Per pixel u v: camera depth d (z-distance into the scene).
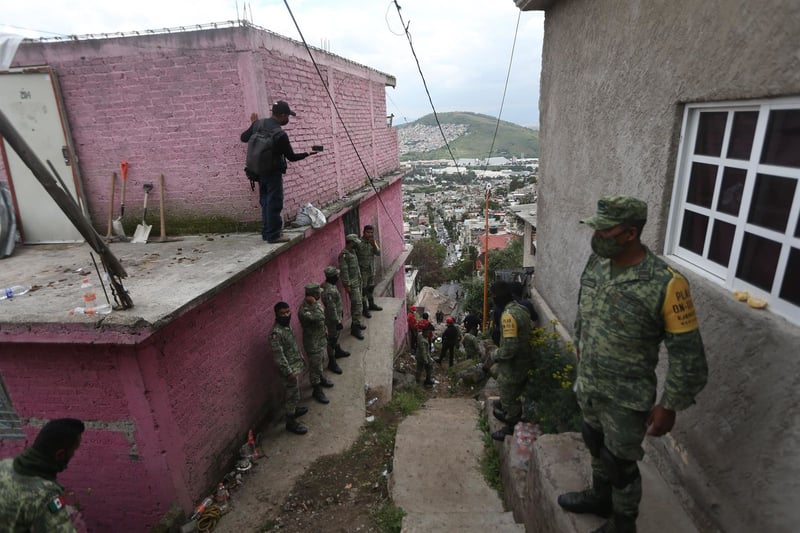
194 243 5.61
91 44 5.39
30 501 2.48
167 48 5.32
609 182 3.85
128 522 4.14
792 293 2.12
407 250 14.08
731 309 2.43
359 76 9.27
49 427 2.66
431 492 4.19
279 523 4.12
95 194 5.98
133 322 3.28
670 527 2.65
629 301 2.07
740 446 2.37
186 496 4.16
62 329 3.37
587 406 2.38
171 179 5.84
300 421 5.83
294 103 6.27
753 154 2.33
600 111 3.95
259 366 5.58
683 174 2.96
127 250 5.43
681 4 2.70
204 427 4.45
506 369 4.30
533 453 3.30
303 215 6.24
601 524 2.53
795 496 2.02
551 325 5.43
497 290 4.33
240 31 5.16
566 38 4.67
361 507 4.26
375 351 7.79
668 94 2.90
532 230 13.34
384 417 6.16
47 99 5.57
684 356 1.96
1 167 5.77
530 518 3.23
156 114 5.58
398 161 13.25
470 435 5.13
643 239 3.33
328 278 6.96
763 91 2.10
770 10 2.03
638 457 2.21
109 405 3.77
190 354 4.24
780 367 2.09
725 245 2.62
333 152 7.88
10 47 2.80
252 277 5.37
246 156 5.44
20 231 5.94
